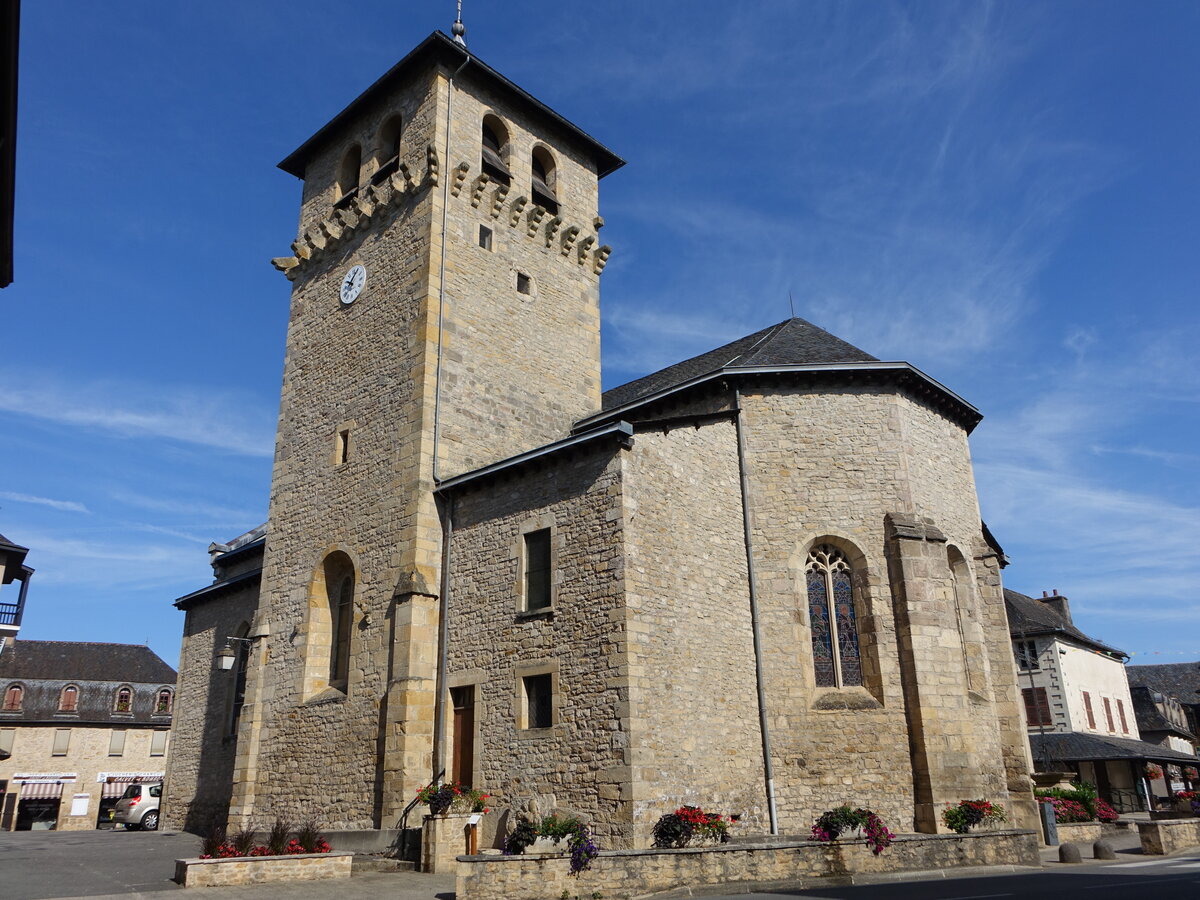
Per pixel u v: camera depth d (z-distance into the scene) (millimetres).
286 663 20703
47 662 46531
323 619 20656
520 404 22281
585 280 25766
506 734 16250
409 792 16656
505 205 23828
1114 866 15523
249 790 20109
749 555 18375
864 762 16938
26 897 11969
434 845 14742
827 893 11992
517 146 25016
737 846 13297
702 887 12586
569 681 15609
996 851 15234
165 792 28953
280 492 23078
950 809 16234
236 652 27594
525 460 17500
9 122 8523
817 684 17906
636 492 16203
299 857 13773
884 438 19156
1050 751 31859
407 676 17391
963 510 20562
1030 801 18922
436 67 23422
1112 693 41438
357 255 23812
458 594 18172
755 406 19422
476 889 11414
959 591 19875
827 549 18672
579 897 11867
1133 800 35062
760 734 17172
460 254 22078
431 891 12641
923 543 18109
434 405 20016
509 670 16656
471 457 20453
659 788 14555
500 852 15023
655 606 15742
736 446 19141
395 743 17031
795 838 15562
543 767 15461
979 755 18344
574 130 26656
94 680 46406
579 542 16312
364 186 24641
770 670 17562
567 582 16281
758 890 12656
